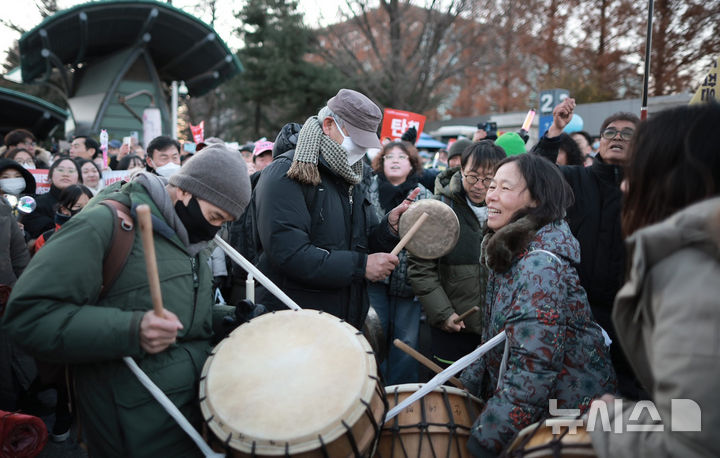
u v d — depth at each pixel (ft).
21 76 53.42
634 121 8.88
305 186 7.50
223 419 4.72
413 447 5.77
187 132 98.37
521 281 5.54
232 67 57.31
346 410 4.70
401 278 11.37
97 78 53.72
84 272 4.80
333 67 87.81
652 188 3.61
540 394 5.22
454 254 10.16
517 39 76.95
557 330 5.32
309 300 7.61
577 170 9.45
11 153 18.71
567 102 10.05
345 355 5.25
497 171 6.32
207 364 5.28
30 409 11.66
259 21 86.69
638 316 3.46
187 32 52.80
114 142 31.99
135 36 53.47
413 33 84.69
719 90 9.72
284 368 5.13
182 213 5.53
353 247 8.06
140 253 5.16
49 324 4.65
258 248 8.44
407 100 82.53
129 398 5.13
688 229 3.12
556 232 5.78
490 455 5.36
